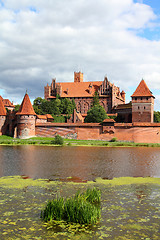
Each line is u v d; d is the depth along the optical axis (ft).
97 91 438.40
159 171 92.63
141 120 283.18
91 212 45.88
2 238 39.65
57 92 446.19
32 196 59.47
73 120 351.87
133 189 66.54
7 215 48.08
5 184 70.59
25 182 73.00
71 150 166.40
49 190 64.69
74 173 87.51
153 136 223.92
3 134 284.41
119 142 223.71
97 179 78.33
